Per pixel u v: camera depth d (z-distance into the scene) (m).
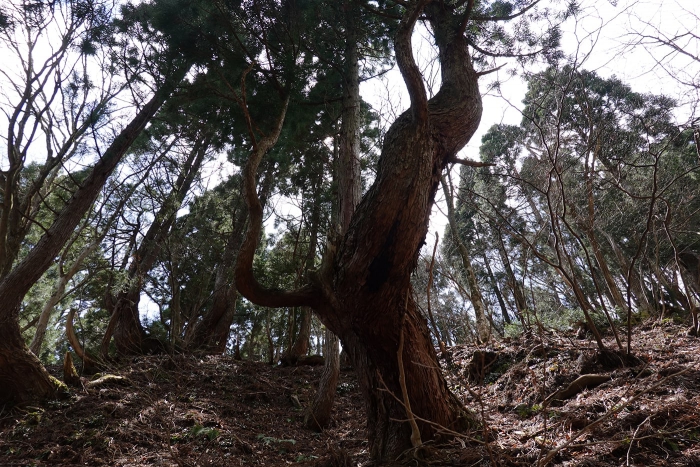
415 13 4.21
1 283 6.79
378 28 8.89
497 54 6.27
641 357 6.03
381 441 4.10
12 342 6.55
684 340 6.73
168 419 6.20
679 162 10.70
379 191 4.05
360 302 4.05
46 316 10.84
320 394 7.20
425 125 4.19
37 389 6.53
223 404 7.59
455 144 4.66
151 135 11.98
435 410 4.09
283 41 6.80
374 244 3.95
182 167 13.29
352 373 10.65
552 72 6.76
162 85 7.33
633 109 9.19
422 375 4.12
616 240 14.41
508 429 4.71
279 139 9.66
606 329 8.53
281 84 6.96
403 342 4.00
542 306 12.45
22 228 8.64
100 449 5.16
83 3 7.56
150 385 7.55
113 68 8.27
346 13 8.00
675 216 9.86
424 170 4.04
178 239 12.66
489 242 12.70
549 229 8.20
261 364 11.35
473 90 4.97
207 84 6.82
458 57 5.24
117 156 8.24
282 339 17.50
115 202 12.24
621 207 11.45
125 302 10.91
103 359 9.01
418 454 3.70
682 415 3.97
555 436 4.05
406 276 4.07
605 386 5.46
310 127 9.88
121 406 6.51
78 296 13.70
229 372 9.66
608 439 3.76
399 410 4.05
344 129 7.39
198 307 14.01
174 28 6.49
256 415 7.51
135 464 4.81
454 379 7.65
